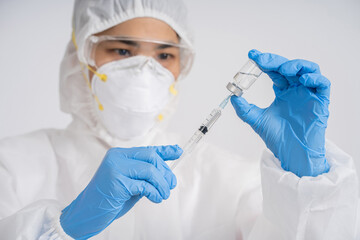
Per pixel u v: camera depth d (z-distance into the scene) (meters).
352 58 2.05
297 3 2.08
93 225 1.01
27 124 2.26
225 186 1.53
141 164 0.99
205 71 2.21
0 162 1.47
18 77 2.22
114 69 1.45
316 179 1.02
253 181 1.55
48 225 1.04
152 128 1.65
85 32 1.48
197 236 1.45
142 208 1.43
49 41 2.22
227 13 2.18
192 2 2.18
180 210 1.48
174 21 1.56
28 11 2.19
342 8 2.04
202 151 1.69
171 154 1.05
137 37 1.46
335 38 2.06
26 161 1.51
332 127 2.10
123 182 0.96
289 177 1.04
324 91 1.03
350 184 1.03
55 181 1.53
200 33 2.20
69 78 1.65
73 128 1.64
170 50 1.55
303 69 1.03
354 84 2.06
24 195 1.44
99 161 1.55
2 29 2.17
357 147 2.09
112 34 1.51
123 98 1.45
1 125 2.24
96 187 0.98
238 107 1.08
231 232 1.43
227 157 1.66
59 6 2.20
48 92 2.26
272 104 1.13
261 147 1.94
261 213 1.28
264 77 1.35
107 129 1.59
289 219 1.05
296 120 1.08
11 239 1.01
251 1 2.14
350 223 1.03
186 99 2.21
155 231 1.39
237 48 2.18
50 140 1.63
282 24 2.11
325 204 1.02
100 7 1.47
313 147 1.07
